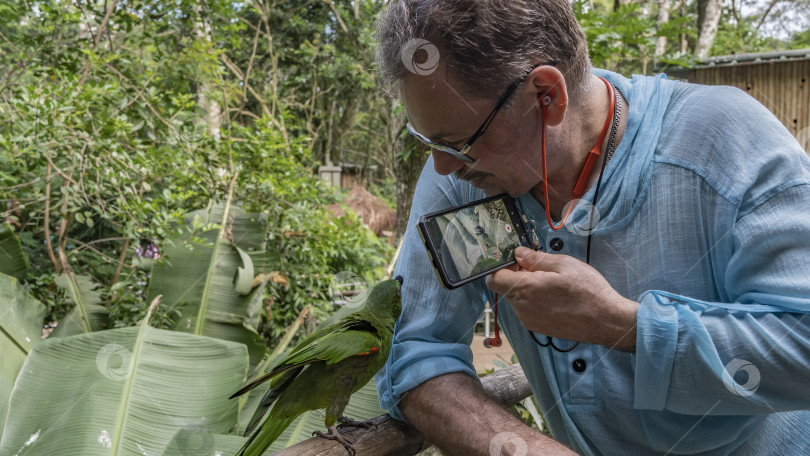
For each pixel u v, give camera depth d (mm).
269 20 11953
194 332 3080
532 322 972
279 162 4281
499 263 1007
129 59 4094
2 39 4082
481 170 1009
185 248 3305
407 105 959
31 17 3857
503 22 883
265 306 3975
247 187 4199
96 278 3896
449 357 1104
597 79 1091
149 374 2006
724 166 964
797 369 846
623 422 1073
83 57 4016
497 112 919
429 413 1041
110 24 4211
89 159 3295
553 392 1139
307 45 12398
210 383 2035
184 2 4191
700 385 901
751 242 909
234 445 1714
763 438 1127
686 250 1001
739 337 866
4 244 3141
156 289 3223
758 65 3377
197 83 4918
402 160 5504
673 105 1054
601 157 1052
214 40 4543
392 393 1111
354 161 17547
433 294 1152
